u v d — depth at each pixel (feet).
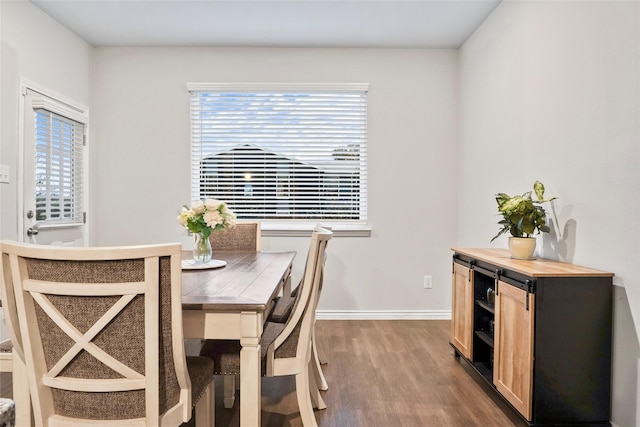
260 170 11.81
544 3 7.25
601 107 5.74
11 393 6.61
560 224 6.71
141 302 3.49
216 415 6.18
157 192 11.65
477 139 10.31
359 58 11.60
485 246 9.84
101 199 11.61
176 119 11.61
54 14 9.65
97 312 3.47
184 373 3.82
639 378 5.02
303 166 11.82
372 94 11.62
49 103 9.48
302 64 11.60
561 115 6.74
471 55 10.72
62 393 3.66
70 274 3.40
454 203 11.67
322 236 5.35
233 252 9.43
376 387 7.04
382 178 11.66
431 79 11.62
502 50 8.94
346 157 11.80
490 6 9.27
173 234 11.68
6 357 4.95
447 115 11.65
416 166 11.66
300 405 5.35
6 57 8.41
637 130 5.09
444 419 5.97
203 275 6.12
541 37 7.37
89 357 3.58
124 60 11.56
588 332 5.41
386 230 11.66
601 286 5.43
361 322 11.30
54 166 9.90
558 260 6.75
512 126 8.49
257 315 4.33
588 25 6.04
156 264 3.42
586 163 6.07
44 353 3.64
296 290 7.77
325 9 9.46
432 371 7.76
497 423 5.86
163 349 3.64
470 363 7.51
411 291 11.69
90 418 3.64
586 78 6.09
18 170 8.75
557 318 5.38
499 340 6.31
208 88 11.54
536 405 5.36
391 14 9.68
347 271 11.65
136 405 3.62
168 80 11.60
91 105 11.46
